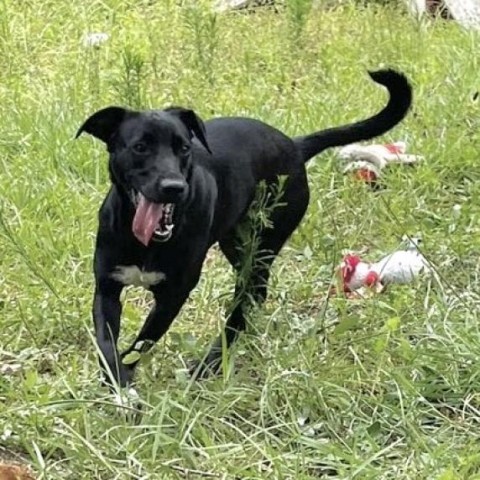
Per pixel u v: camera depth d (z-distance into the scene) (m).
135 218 6.43
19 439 6.14
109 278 6.74
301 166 7.71
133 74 11.23
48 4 14.22
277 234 7.70
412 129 11.02
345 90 11.89
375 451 6.07
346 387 6.75
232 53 12.88
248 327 7.32
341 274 7.97
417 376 6.82
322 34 13.87
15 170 9.78
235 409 6.51
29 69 12.26
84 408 6.14
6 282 8.14
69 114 10.60
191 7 13.34
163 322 6.83
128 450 5.92
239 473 5.84
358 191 9.69
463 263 8.48
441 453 5.99
